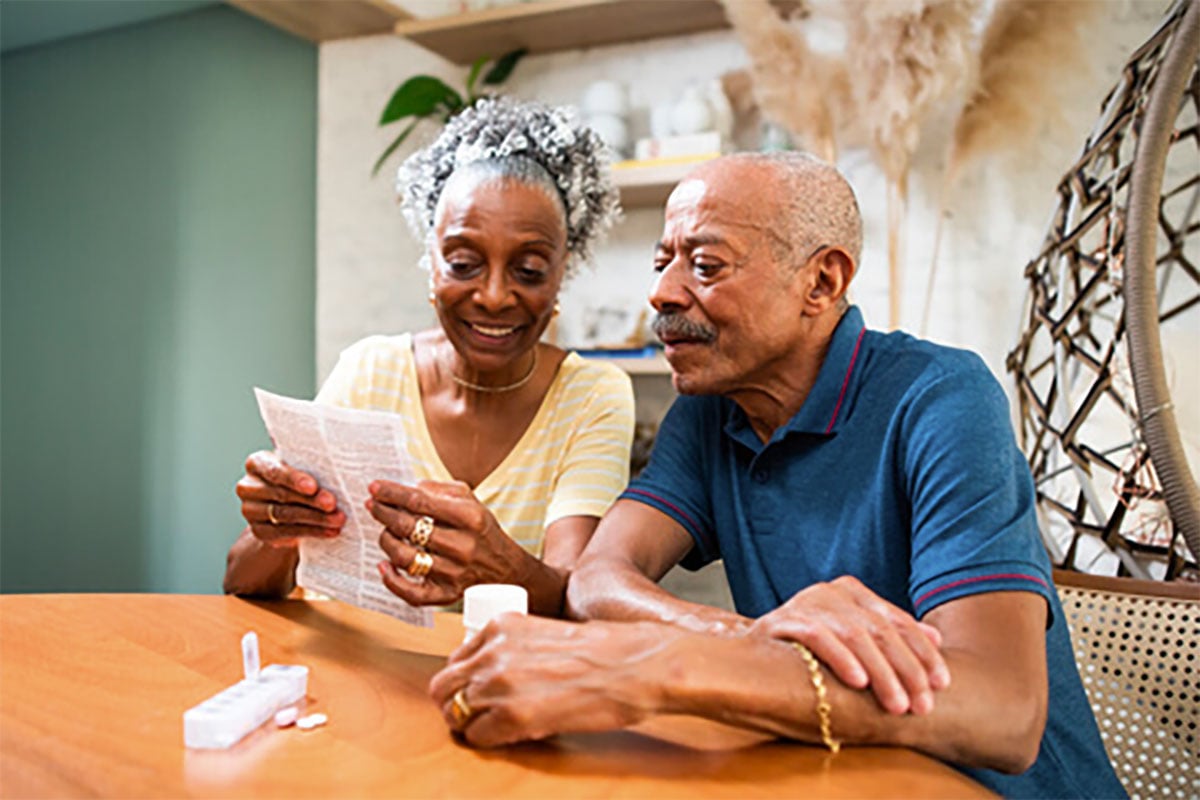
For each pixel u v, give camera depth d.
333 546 1.21
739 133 2.88
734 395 1.24
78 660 1.05
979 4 2.47
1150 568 1.95
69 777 0.75
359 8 3.10
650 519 1.30
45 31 4.00
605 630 0.85
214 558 3.84
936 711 0.84
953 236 2.64
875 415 1.16
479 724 0.82
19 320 4.24
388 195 3.36
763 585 1.24
